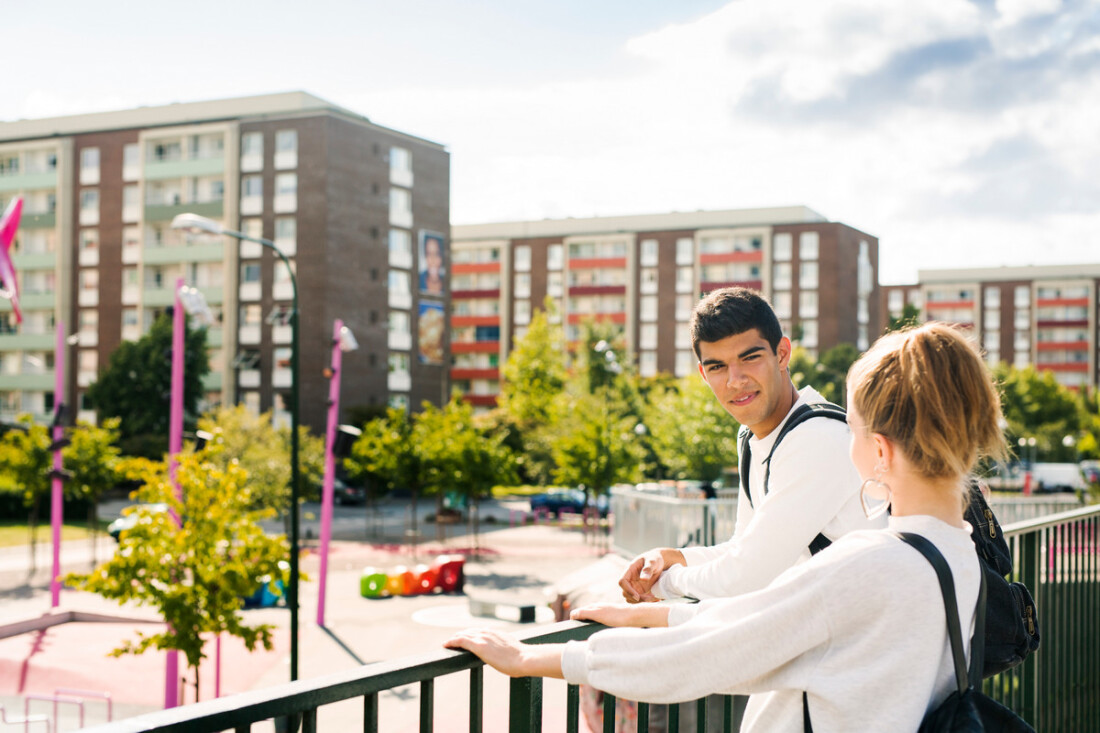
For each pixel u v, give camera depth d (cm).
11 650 1764
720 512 1173
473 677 154
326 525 1936
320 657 1669
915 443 130
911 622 119
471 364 7919
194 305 1573
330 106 5809
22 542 3191
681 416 4372
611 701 169
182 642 1235
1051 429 6669
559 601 1316
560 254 7825
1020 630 143
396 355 5772
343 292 5478
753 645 123
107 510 4194
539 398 6212
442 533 3322
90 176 5988
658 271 7562
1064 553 393
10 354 6131
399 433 3303
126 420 5219
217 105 5719
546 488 5316
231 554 1291
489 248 7944
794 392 203
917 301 9844
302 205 5459
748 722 145
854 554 123
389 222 5744
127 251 5903
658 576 203
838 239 7106
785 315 7188
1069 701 391
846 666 120
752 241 7331
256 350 5528
